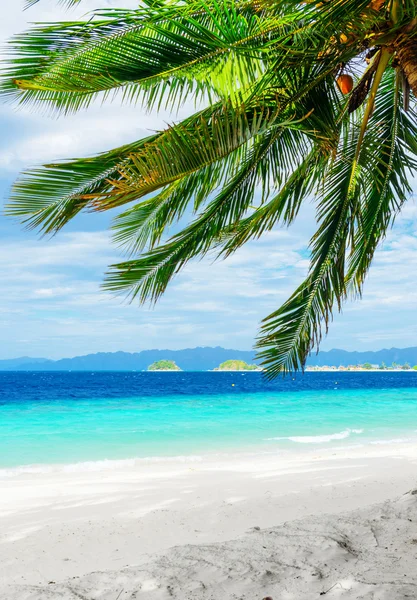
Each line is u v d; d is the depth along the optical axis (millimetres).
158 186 3596
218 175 4926
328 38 3818
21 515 5207
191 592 2396
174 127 3682
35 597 2457
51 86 3812
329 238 5742
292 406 25203
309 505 4934
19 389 47375
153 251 5094
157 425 17141
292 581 2471
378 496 5199
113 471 8703
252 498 5375
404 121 5742
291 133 5250
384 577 2439
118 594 2410
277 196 5812
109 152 4223
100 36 3859
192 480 6996
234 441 13367
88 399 31938
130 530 4363
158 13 4020
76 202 4340
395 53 4266
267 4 3572
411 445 11297
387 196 6160
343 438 13602
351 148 5676
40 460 10891
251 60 4684
